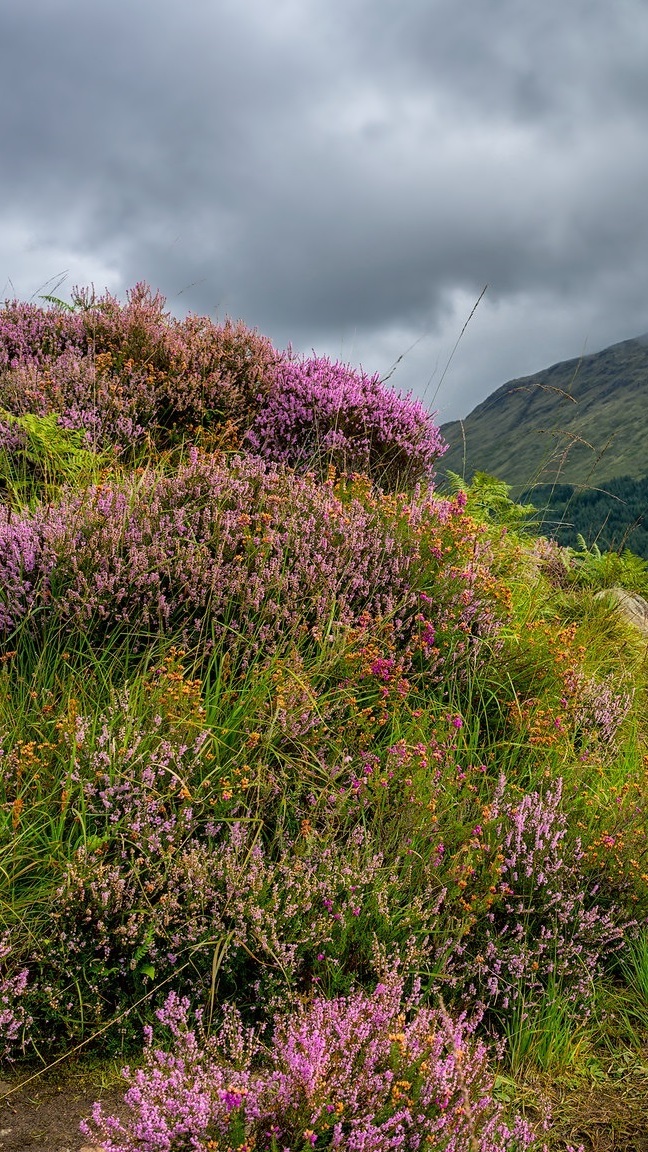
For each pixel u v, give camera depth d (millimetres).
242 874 2574
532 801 3254
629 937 3197
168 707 3018
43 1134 2021
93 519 3764
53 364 5887
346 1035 2012
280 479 4637
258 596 3656
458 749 3520
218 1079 1953
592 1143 2359
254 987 2473
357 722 3346
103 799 2598
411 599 4047
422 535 4375
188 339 6336
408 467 6262
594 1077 2629
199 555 3674
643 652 5715
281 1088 1855
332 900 2676
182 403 5754
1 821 2584
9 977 2283
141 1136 1784
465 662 4113
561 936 3053
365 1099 1917
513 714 3936
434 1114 1998
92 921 2398
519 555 5746
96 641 3521
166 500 4145
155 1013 2342
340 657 3596
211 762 2904
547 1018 2754
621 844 3283
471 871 2822
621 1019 2920
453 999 2695
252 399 6207
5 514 3943
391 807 3113
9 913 2426
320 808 3031
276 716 3098
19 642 3432
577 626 5852
